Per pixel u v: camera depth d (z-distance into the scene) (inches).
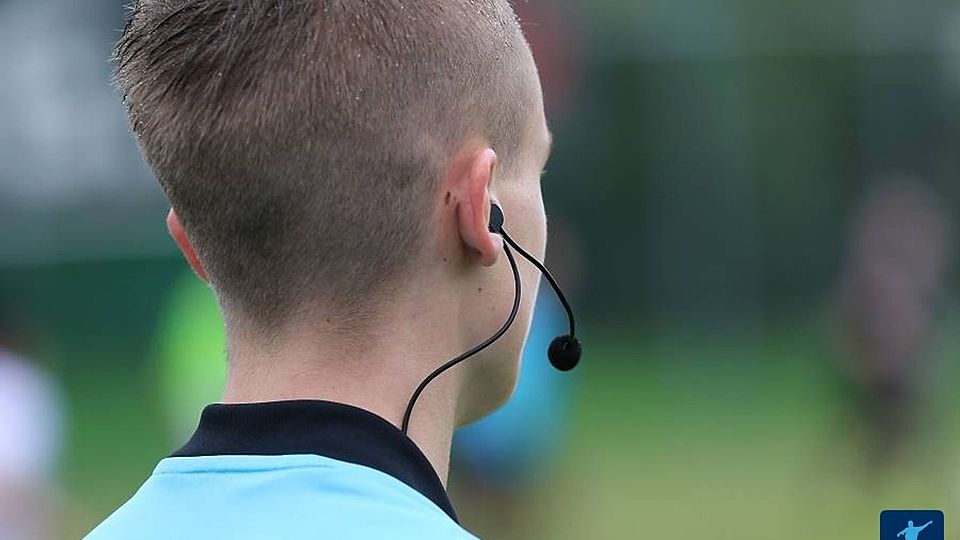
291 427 144.4
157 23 158.1
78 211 1641.2
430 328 152.8
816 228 1779.0
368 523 136.0
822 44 1761.8
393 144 148.6
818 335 1766.7
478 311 157.1
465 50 155.2
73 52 1579.7
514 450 841.5
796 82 1775.3
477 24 158.2
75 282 1675.7
